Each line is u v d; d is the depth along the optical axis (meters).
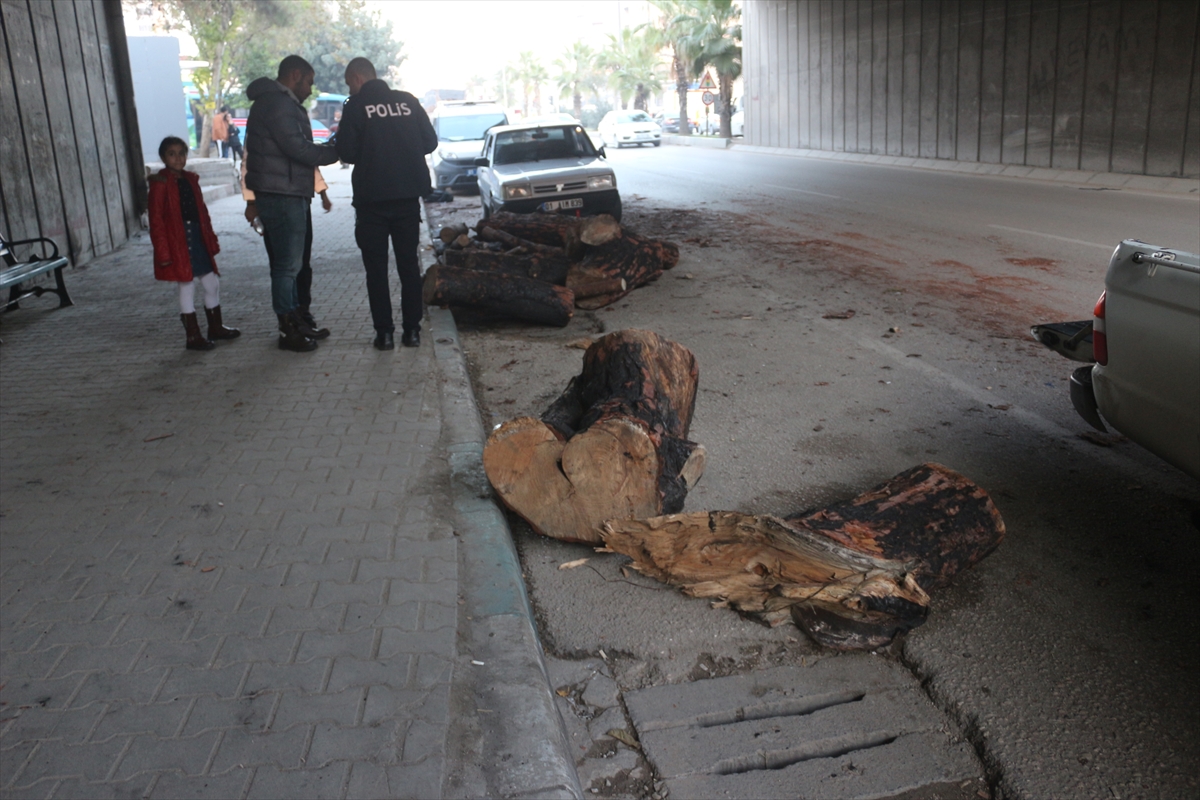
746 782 2.57
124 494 4.15
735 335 7.13
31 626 3.08
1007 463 4.57
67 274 10.59
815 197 16.44
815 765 2.63
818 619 3.20
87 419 5.21
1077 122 18.53
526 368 6.53
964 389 5.68
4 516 3.94
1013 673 2.97
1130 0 16.77
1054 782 2.50
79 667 2.84
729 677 3.04
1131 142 17.17
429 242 12.30
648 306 8.27
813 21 29.73
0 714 2.62
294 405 5.36
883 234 11.78
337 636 2.97
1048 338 4.29
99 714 2.61
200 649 2.92
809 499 4.24
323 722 2.55
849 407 5.43
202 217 6.64
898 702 2.89
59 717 2.60
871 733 2.75
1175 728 2.68
